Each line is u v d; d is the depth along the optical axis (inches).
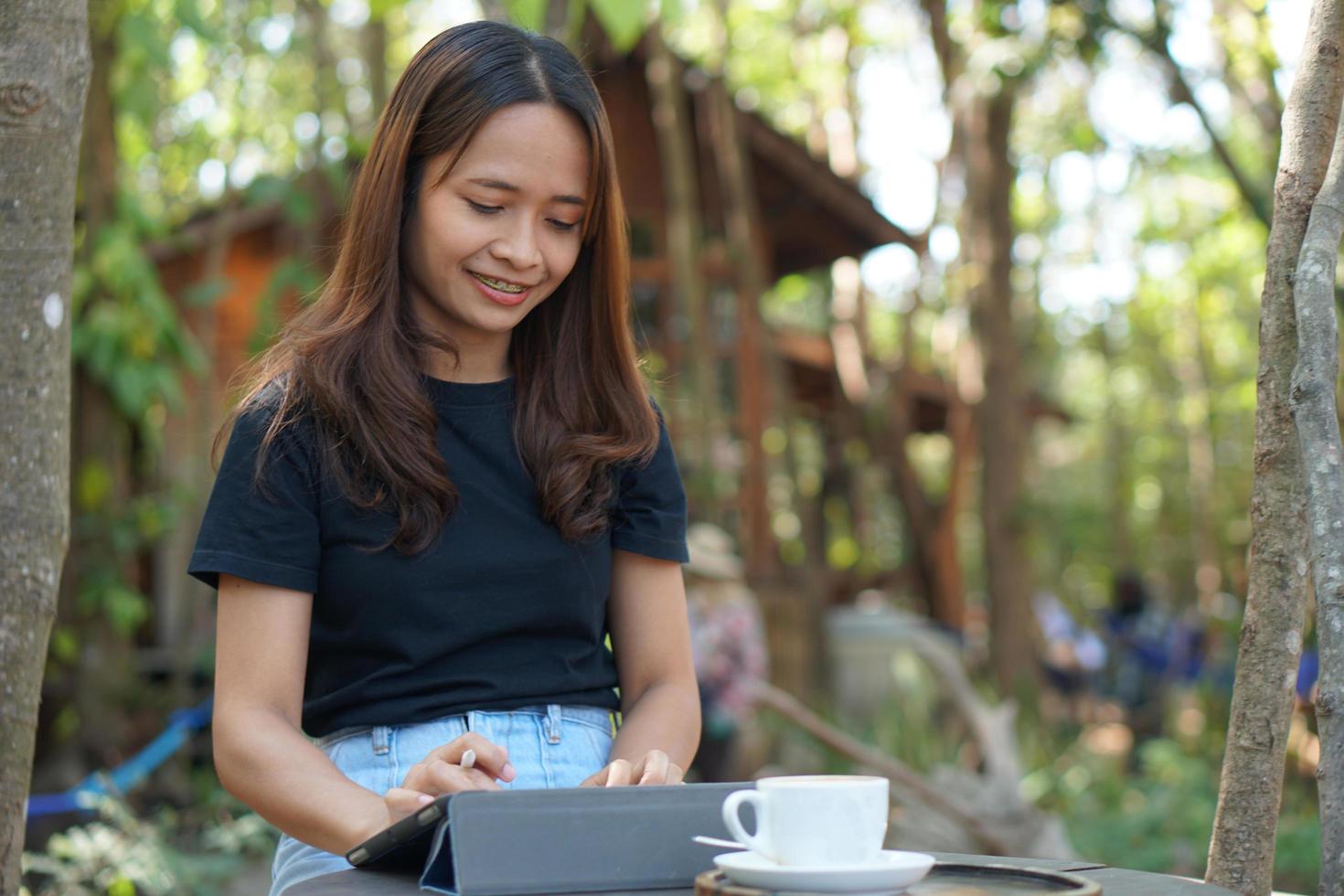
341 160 258.5
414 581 68.4
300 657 68.4
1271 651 63.6
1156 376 848.9
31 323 77.5
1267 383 64.3
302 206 261.6
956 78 366.6
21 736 77.5
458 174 69.6
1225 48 243.6
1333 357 59.7
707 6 438.9
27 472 77.5
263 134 346.3
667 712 73.7
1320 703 58.4
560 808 54.7
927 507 487.8
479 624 69.1
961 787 200.8
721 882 49.2
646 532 75.5
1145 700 497.7
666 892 54.3
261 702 67.0
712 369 361.4
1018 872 52.4
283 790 64.0
